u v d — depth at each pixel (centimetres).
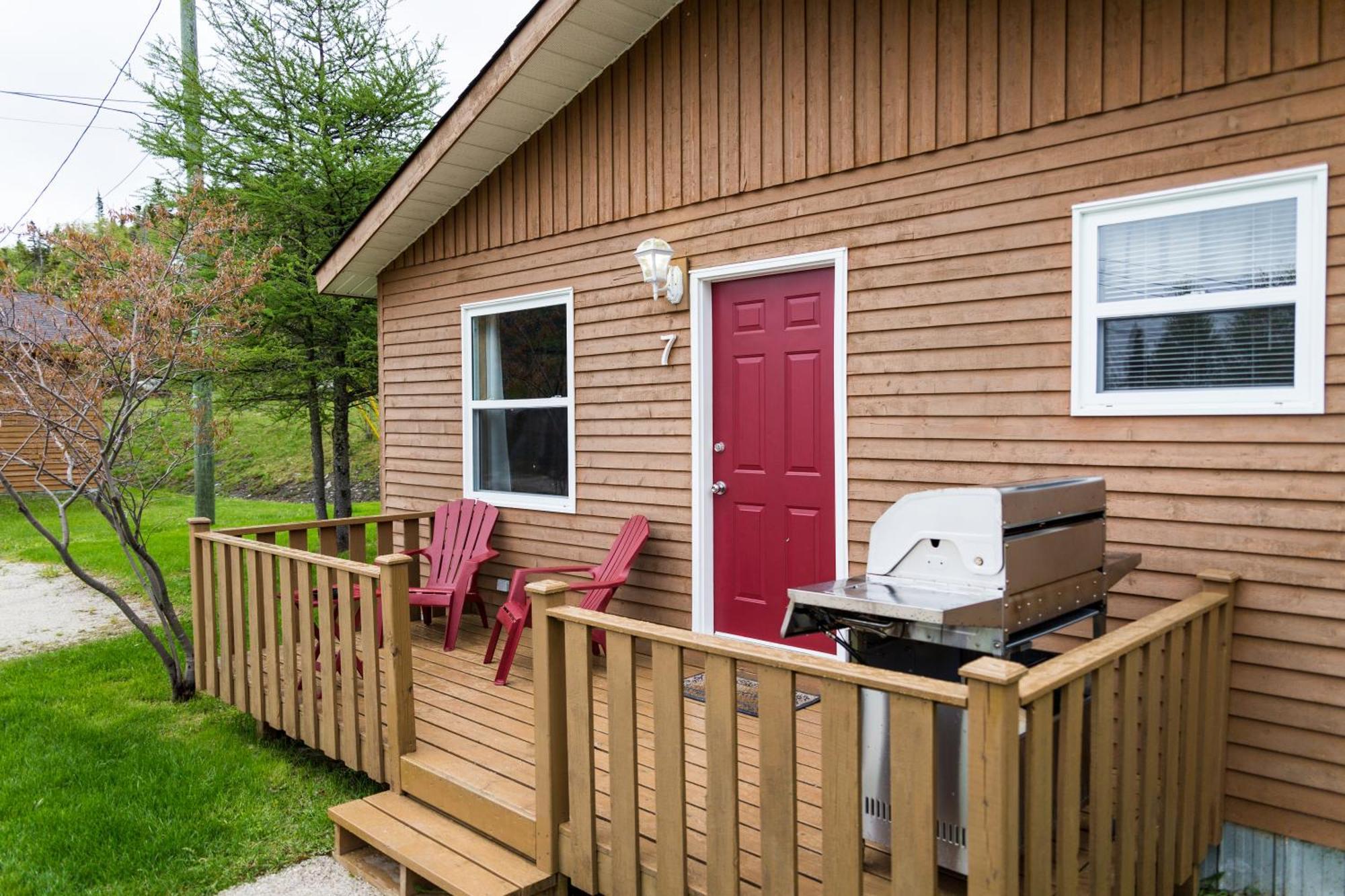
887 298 380
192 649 616
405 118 956
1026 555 234
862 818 196
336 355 962
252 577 436
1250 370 292
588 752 258
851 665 195
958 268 357
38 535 1225
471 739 353
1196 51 298
